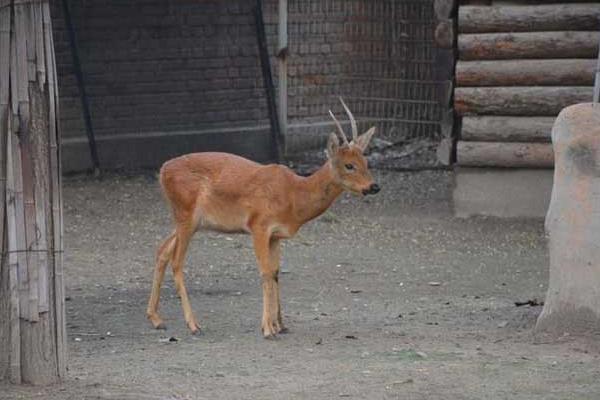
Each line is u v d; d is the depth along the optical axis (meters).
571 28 22.53
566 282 14.33
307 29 29.70
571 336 14.23
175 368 12.92
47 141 11.60
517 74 22.59
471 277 18.89
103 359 13.40
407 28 29.31
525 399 11.69
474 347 13.99
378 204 24.91
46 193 11.65
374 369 12.85
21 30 11.42
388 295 17.55
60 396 11.52
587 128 14.15
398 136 29.83
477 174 23.19
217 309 16.50
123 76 27.78
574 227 14.20
